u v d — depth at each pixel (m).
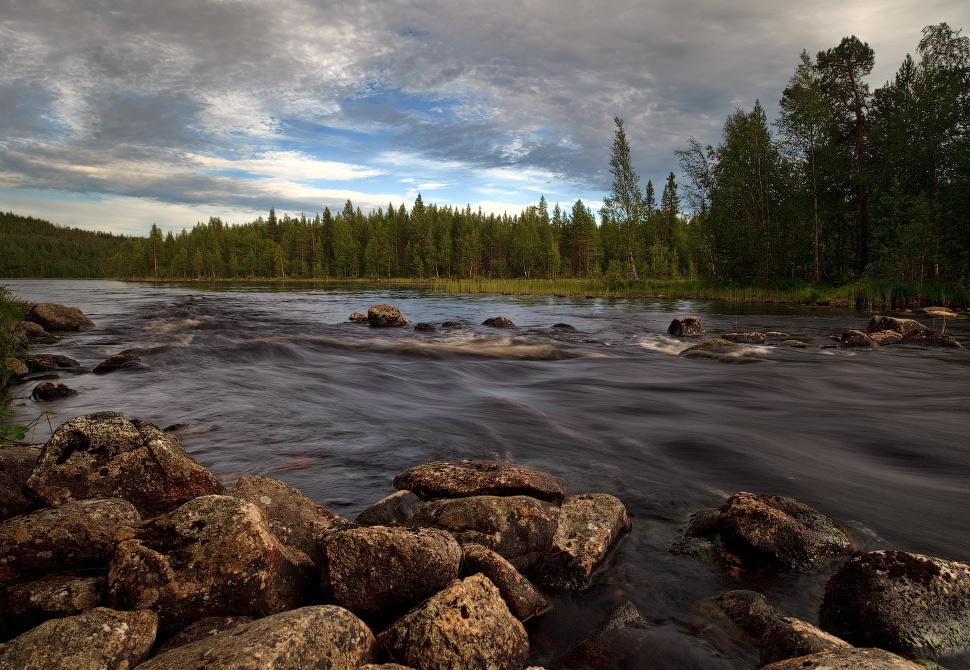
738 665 2.55
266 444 5.63
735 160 33.03
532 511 3.53
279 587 2.74
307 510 3.57
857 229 32.41
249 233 129.50
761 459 5.43
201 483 3.77
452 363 11.07
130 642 2.32
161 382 8.68
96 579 2.78
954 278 25.70
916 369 10.69
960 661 2.58
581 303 29.05
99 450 3.69
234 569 2.64
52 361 9.68
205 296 36.09
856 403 8.05
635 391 8.77
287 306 26.64
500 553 3.32
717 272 35.34
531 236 91.12
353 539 2.86
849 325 18.36
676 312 23.53
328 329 16.75
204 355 10.93
